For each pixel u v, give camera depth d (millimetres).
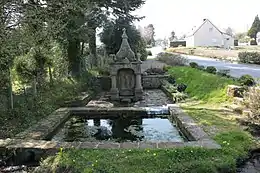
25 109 11047
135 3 23359
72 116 11922
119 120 11828
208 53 39156
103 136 9508
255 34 73688
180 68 22953
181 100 14062
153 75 21781
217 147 6789
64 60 18500
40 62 13008
